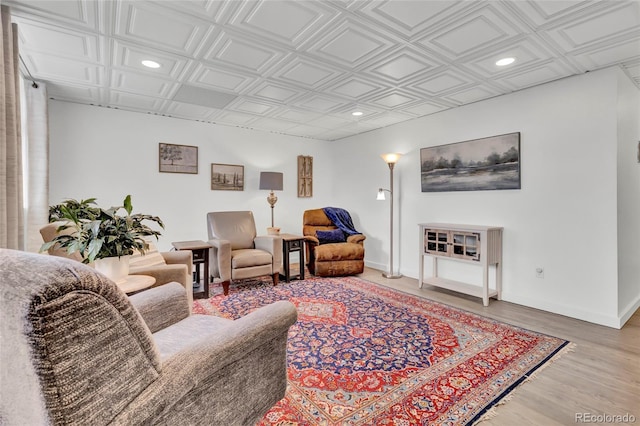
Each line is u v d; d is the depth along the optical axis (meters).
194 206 4.39
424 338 2.36
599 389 1.73
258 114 4.09
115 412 0.68
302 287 3.79
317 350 2.17
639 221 3.09
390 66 2.66
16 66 2.01
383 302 3.21
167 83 3.04
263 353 1.16
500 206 3.34
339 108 3.83
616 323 2.56
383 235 4.83
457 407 1.58
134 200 3.94
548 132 2.97
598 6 1.84
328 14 1.93
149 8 1.88
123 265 1.90
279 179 4.71
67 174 3.54
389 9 1.88
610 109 2.61
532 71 2.73
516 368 1.94
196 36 2.20
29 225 2.86
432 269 4.02
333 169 5.82
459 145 3.70
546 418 1.50
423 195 4.18
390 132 4.67
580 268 2.78
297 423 1.47
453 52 2.40
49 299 0.57
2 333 0.61
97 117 3.71
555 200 2.93
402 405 1.59
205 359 0.91
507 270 3.29
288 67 2.68
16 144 1.96
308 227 4.89
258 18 1.98
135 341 0.74
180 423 0.85
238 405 1.05
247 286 3.83
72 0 1.80
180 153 4.26
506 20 1.99
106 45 2.32
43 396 0.58
